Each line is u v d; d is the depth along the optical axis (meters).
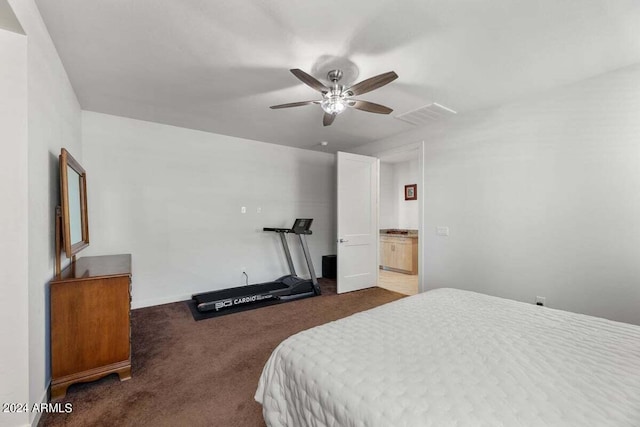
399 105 3.07
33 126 1.54
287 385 1.21
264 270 4.56
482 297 1.95
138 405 1.72
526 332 1.36
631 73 2.23
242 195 4.34
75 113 2.79
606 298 2.37
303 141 4.56
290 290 4.00
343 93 2.19
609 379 0.97
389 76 1.92
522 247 2.87
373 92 2.75
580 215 2.50
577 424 0.76
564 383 0.94
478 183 3.21
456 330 1.39
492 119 3.09
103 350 1.91
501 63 2.22
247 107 3.12
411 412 0.82
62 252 2.12
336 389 0.97
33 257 1.52
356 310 3.50
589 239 2.46
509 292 2.97
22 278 1.42
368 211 4.59
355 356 1.14
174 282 3.76
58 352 1.77
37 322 1.56
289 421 1.17
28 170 1.46
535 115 2.78
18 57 1.44
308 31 1.84
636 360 1.10
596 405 0.83
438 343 1.25
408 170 6.48
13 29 1.42
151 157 3.59
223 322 3.07
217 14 1.68
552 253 2.67
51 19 1.71
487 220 3.14
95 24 1.77
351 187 4.38
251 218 4.43
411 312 1.65
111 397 1.79
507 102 2.97
